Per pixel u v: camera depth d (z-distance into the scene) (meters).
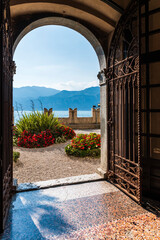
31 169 4.50
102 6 3.07
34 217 2.21
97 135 6.43
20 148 6.90
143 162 2.97
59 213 2.30
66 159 5.52
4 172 2.10
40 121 8.01
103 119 3.75
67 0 2.97
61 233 1.90
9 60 2.54
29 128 7.79
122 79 3.10
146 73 2.92
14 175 4.04
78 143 6.03
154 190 2.81
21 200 2.65
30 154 6.07
